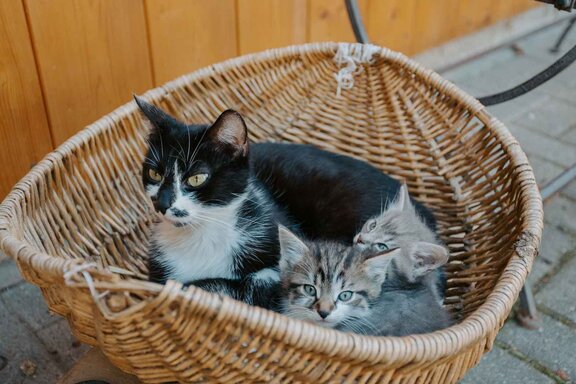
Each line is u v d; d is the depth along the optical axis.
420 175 1.60
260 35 2.23
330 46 1.68
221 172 1.21
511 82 3.16
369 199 1.45
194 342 0.88
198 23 2.01
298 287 1.22
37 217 1.22
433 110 1.59
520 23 3.55
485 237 1.40
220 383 0.94
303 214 1.49
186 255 1.30
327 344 0.85
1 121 1.71
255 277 1.32
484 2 3.21
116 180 1.47
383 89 1.66
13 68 1.67
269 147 1.55
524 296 1.80
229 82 1.63
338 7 2.46
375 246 1.29
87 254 1.33
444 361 0.96
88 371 1.27
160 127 1.21
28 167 1.82
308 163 1.52
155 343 0.89
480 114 1.50
